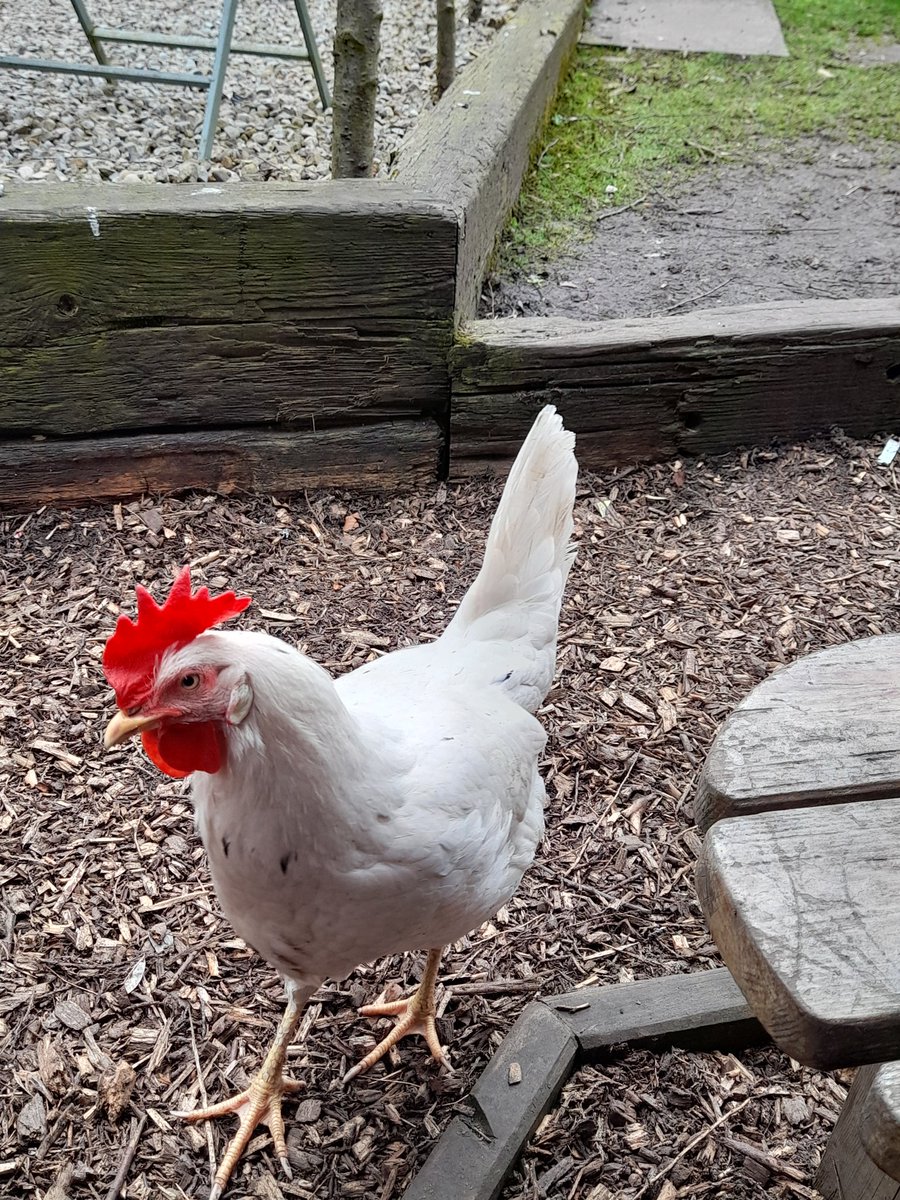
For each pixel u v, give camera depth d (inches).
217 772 19.9
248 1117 26.5
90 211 41.3
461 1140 25.3
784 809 17.7
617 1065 28.0
